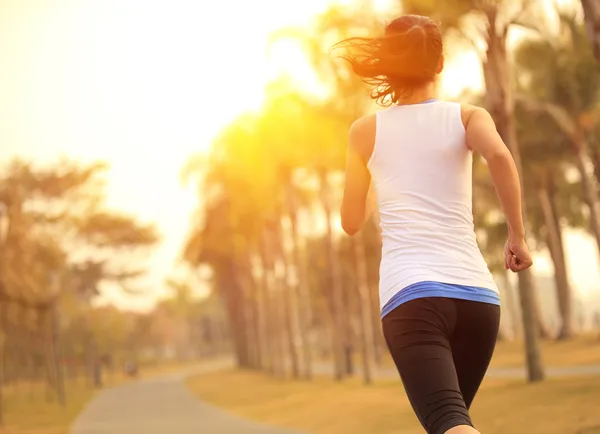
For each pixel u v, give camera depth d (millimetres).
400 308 3141
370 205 3580
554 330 74938
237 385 67125
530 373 26891
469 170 3338
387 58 3371
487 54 27938
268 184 61125
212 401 49062
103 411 45844
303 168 56562
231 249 93250
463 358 3209
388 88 3445
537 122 47312
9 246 55750
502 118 28000
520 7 27953
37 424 37781
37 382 85812
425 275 3141
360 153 3441
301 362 110500
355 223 3537
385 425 23781
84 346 102688
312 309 105312
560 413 18422
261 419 32531
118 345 133875
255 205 70438
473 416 21516
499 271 66562
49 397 63844
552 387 23609
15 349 63969
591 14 18109
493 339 3227
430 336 3092
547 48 45812
